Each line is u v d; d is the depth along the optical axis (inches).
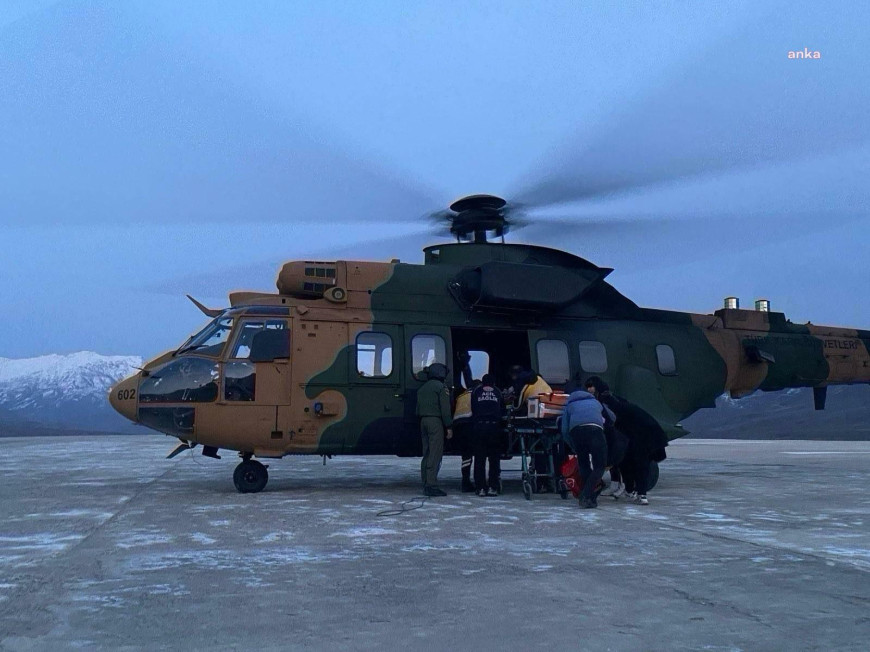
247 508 314.8
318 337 382.9
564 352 422.9
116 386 381.7
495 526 266.8
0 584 178.5
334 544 230.1
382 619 150.1
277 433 372.5
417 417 385.7
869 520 284.2
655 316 466.3
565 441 330.6
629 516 294.7
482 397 366.6
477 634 140.7
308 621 148.6
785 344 507.2
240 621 148.6
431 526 266.4
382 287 402.0
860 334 540.7
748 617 150.7
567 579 183.5
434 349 397.4
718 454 804.0
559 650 131.8
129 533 250.1
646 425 340.8
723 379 477.7
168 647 133.4
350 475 502.0
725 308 500.4
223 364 371.6
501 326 415.8
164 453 815.7
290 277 393.7
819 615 152.0
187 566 198.1
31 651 131.1
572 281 415.2
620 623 147.1
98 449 931.3
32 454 799.1
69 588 174.6
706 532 254.1
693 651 130.9
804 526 268.2
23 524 270.5
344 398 379.6
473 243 418.3
